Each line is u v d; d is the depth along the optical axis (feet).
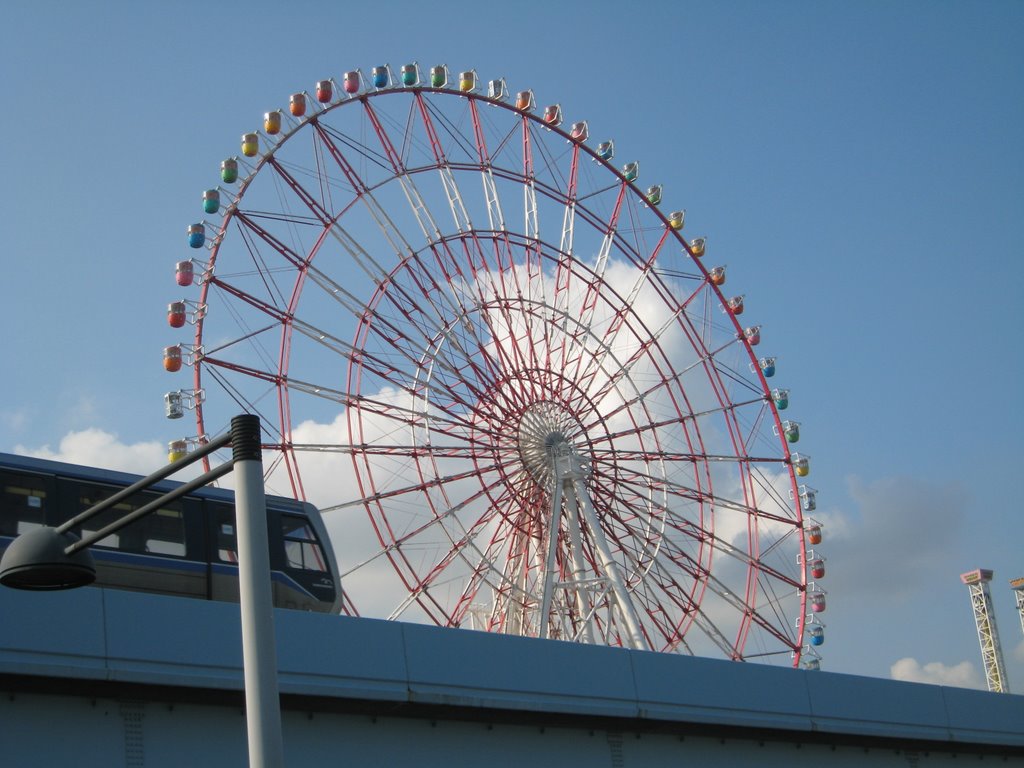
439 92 179.73
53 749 63.87
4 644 61.98
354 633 74.43
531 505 165.27
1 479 94.02
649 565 171.01
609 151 191.31
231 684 68.44
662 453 177.78
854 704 100.89
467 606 155.33
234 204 160.66
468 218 173.58
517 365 169.37
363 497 155.74
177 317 156.46
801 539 185.78
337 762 73.67
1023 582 281.54
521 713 80.74
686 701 89.40
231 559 103.14
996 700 112.57
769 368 194.08
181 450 152.76
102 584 95.14
